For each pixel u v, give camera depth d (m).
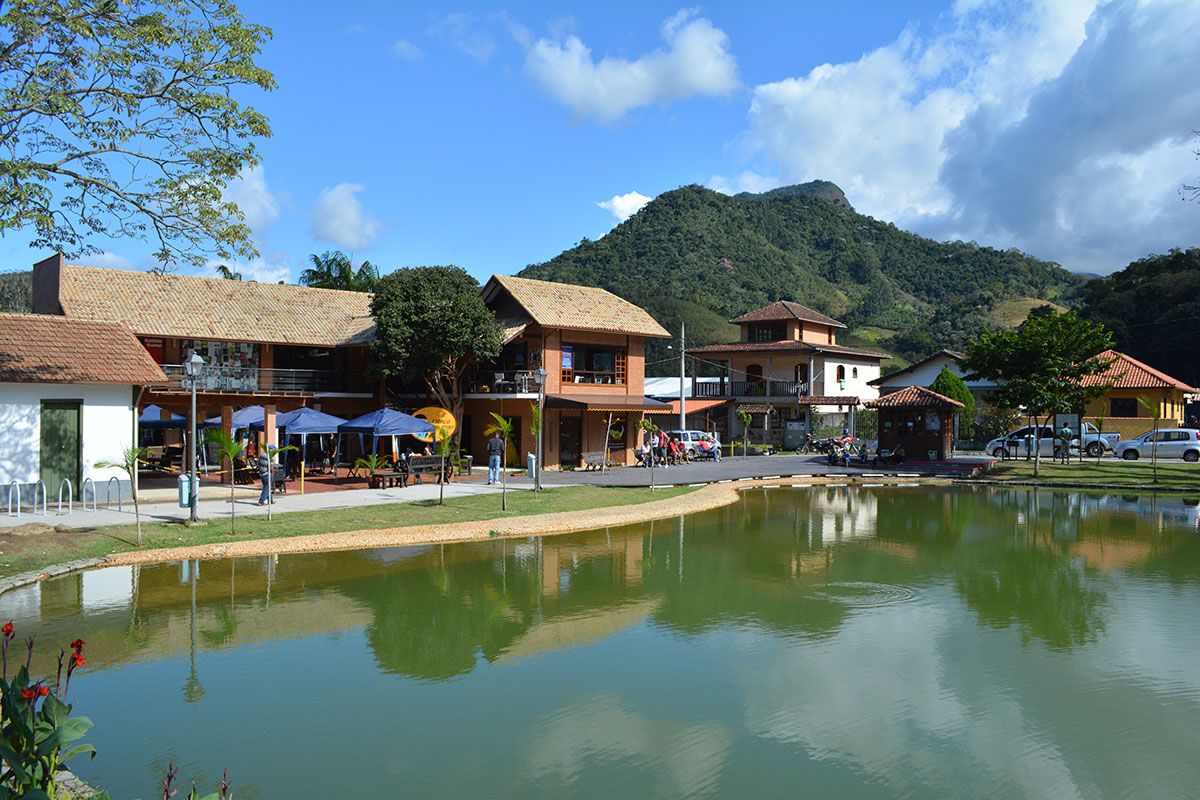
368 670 10.43
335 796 7.15
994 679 10.23
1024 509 26.16
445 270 34.25
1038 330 33.31
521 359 36.78
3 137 14.77
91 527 18.47
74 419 22.25
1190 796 7.30
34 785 4.80
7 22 13.87
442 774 7.62
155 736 8.38
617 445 39.56
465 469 33.56
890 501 28.22
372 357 39.25
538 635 12.02
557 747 8.23
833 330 60.19
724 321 88.44
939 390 49.94
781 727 8.75
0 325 22.48
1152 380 44.88
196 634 11.80
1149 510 25.88
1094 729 8.75
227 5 16.22
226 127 16.84
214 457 32.06
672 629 12.34
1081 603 13.97
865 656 11.10
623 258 113.00
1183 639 11.90
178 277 37.12
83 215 16.48
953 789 7.41
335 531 19.17
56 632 11.76
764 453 48.25
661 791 7.32
